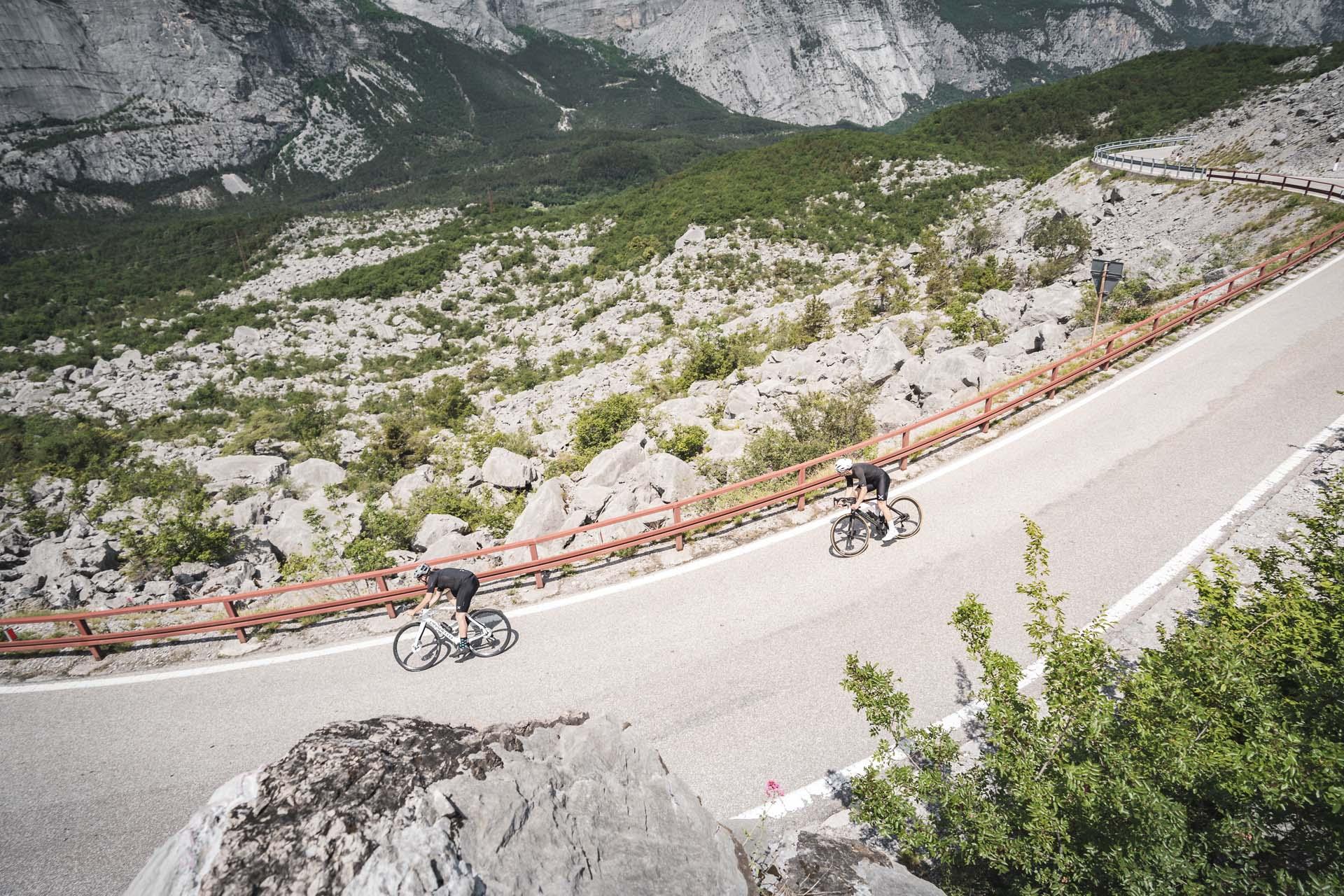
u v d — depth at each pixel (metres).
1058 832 5.07
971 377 17.97
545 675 9.80
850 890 5.18
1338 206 28.81
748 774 7.88
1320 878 4.29
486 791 4.61
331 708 9.57
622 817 5.05
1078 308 22.55
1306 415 13.98
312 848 4.05
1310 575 6.86
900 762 7.73
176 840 4.22
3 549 17.95
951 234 59.12
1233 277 22.06
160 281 116.44
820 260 67.75
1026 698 6.62
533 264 91.06
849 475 11.30
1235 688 5.16
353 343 69.50
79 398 54.41
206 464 25.03
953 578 10.89
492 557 13.40
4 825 8.10
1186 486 12.38
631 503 14.49
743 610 10.76
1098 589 10.18
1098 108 105.44
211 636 11.44
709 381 26.27
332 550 15.14
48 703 10.24
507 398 39.53
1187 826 5.08
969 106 125.38
